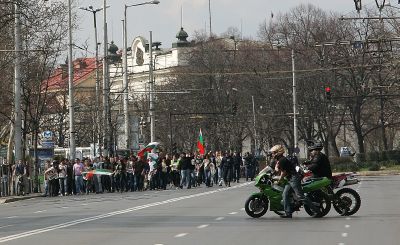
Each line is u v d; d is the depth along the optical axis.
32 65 77.81
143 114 137.62
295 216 37.22
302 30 136.12
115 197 61.25
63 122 109.56
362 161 120.69
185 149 140.12
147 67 175.25
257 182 36.62
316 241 26.52
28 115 81.38
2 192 69.94
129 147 96.50
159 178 75.00
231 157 78.44
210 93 140.38
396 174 105.31
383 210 40.16
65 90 102.06
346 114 136.12
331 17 132.00
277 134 137.25
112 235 29.38
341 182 36.69
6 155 82.81
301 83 129.88
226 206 45.25
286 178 36.00
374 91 124.56
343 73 127.19
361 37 119.38
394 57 96.94
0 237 29.80
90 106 117.12
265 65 136.38
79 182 70.69
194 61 145.88
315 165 36.34
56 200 60.78
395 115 131.12
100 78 124.50
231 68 141.88
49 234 30.31
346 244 25.61
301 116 129.25
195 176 78.06
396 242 25.98
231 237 28.08
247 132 144.25
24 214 44.31
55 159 72.25
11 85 80.75
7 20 69.38
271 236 28.31
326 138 133.38
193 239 27.52
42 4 77.19
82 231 31.28
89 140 126.44
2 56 77.75
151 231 30.67
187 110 140.12
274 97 134.50
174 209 43.53
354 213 37.19
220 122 138.88
